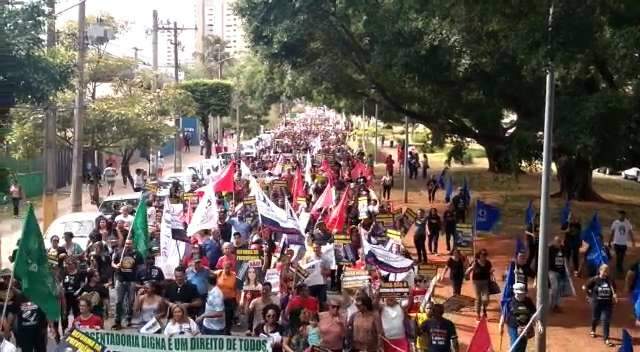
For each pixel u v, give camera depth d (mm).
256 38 31875
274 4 28750
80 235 21266
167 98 43531
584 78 20859
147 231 16469
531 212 24156
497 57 22141
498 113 29453
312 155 45781
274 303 13102
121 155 47406
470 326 17000
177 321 11562
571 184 36688
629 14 15398
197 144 82062
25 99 18656
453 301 17219
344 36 29203
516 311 13570
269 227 17094
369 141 80875
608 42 16281
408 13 22969
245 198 23828
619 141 20875
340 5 26031
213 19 131875
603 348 15820
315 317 12094
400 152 52656
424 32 23594
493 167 50219
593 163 23766
